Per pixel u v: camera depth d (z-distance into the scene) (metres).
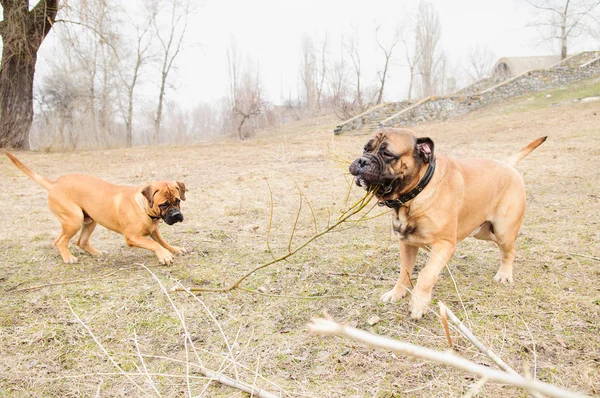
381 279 4.70
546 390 1.00
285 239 6.20
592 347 3.24
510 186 4.30
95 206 5.46
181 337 3.68
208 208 8.19
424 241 3.81
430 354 1.11
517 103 27.47
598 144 11.95
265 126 51.28
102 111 45.25
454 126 21.55
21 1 20.67
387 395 2.86
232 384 2.90
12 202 9.21
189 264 5.35
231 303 4.23
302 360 3.29
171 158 16.70
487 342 3.33
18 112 22.56
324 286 4.55
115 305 4.23
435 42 62.22
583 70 30.45
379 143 3.56
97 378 3.16
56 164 15.90
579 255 4.93
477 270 4.80
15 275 5.12
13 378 3.15
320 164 12.75
